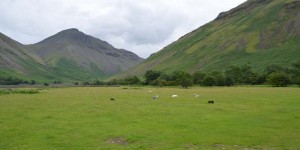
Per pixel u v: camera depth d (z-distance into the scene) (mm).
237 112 54750
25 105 69750
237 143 33062
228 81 183375
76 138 35906
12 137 36469
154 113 54688
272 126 41500
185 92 116500
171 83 197250
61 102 77312
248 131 38562
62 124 44375
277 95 90688
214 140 34312
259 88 142125
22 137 36438
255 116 49906
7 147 32219
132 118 49250
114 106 66562
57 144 33312
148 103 72750
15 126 42969
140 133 38094
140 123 44719
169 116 50969
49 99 87500
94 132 38938
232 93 104750
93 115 52812
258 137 35469
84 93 119125
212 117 49344
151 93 113125
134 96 97250
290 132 37750
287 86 162000
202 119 47531
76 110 59750
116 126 42625
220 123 44000
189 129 40156
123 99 85438
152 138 35531
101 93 117562
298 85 167125
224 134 37125
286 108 59219
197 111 56781
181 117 49781
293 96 85750
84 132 39031
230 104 67875
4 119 48875
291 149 30625
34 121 46906
